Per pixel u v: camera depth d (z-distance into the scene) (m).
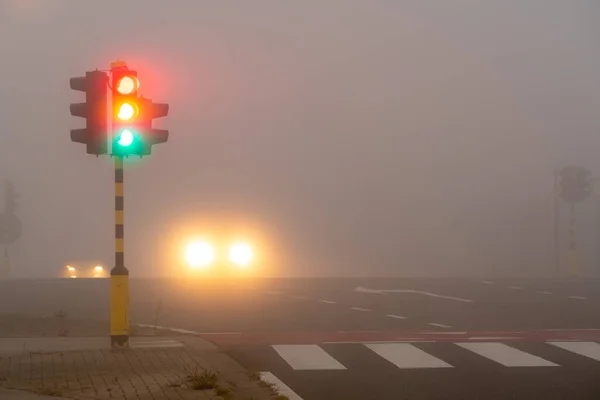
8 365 12.23
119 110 13.30
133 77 13.34
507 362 13.23
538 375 12.16
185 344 14.48
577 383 11.58
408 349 14.47
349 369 12.58
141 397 9.91
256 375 11.81
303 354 13.88
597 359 13.55
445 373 12.30
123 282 13.79
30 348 13.93
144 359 12.70
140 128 13.37
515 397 10.66
